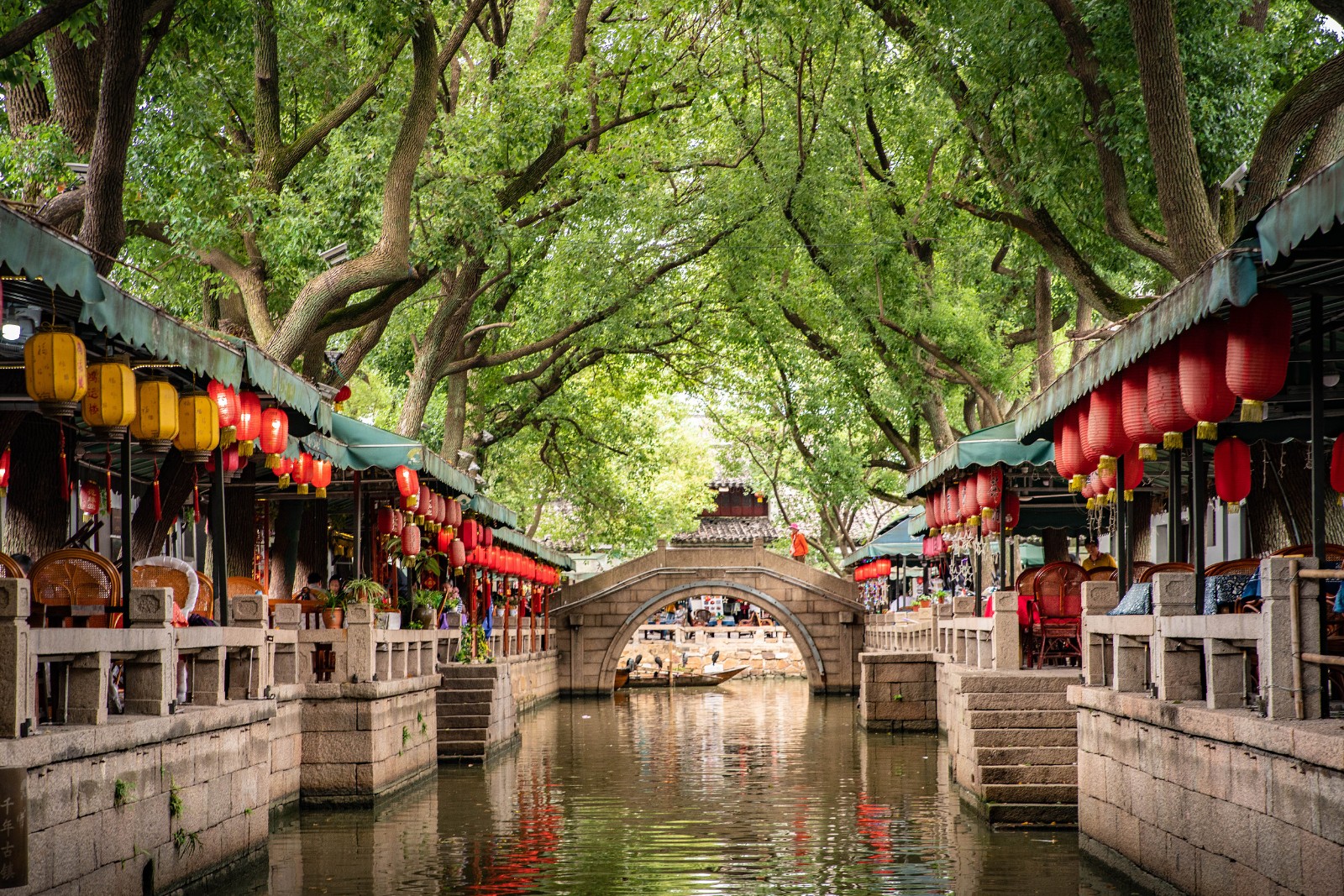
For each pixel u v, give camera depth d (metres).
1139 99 14.83
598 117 23.48
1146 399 10.49
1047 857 11.50
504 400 32.44
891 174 25.77
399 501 18.30
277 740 13.56
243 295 18.05
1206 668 8.64
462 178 19.75
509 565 27.69
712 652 47.62
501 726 21.31
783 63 25.98
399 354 30.05
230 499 16.94
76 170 13.71
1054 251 18.05
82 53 14.59
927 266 26.42
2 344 9.73
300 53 19.27
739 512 52.94
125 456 9.76
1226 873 7.98
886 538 32.38
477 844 12.52
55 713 8.67
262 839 11.48
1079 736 11.78
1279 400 10.96
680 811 14.70
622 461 38.16
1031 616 14.39
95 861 7.84
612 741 23.70
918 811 14.45
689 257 27.66
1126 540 12.18
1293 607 7.58
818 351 29.95
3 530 15.32
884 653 25.02
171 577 11.43
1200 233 13.66
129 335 8.59
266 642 12.34
